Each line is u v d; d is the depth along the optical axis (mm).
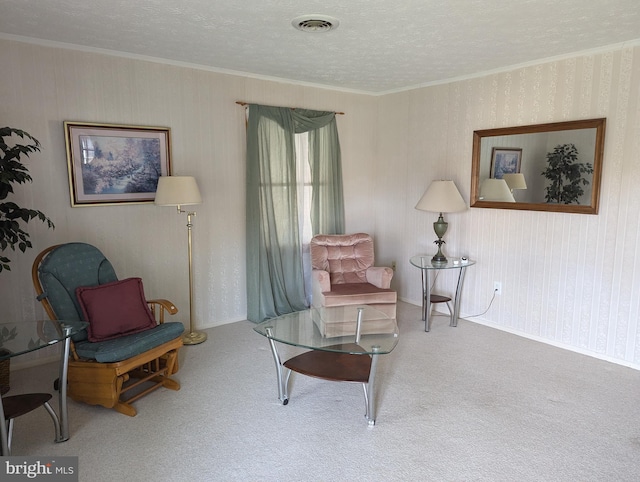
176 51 3488
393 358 3566
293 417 2717
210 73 4023
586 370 3348
